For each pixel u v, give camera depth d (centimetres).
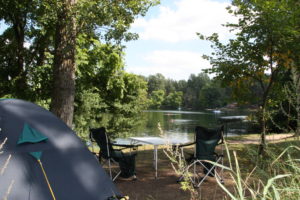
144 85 2348
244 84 796
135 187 517
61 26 641
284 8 630
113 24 650
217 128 530
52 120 397
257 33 676
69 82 639
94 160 391
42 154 350
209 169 526
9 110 371
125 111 2177
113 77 1853
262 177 227
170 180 559
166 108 10550
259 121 680
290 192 165
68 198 340
